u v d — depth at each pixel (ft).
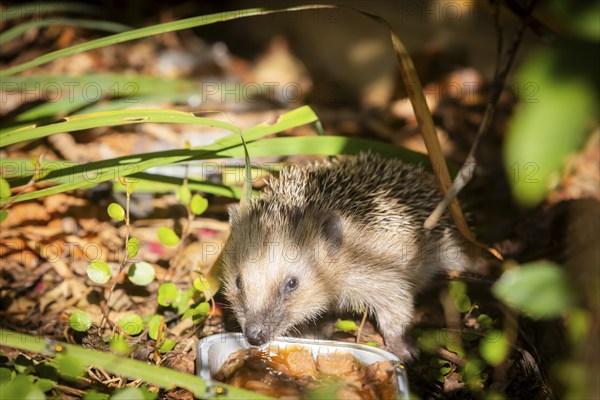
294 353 12.75
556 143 5.41
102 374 13.05
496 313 16.03
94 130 22.97
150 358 13.75
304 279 15.29
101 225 18.79
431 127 13.65
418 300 17.69
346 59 30.68
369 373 12.21
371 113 27.55
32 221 18.40
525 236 18.93
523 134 5.49
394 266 16.30
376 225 16.46
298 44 32.71
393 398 11.48
